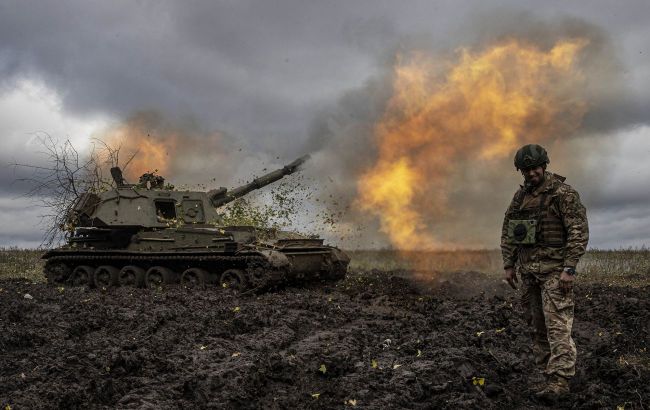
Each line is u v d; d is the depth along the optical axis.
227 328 9.52
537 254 6.93
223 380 6.68
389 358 7.80
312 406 6.39
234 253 14.59
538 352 7.23
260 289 14.20
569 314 6.77
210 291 14.09
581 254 6.68
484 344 8.73
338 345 8.35
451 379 6.94
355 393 6.54
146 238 16.48
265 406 6.45
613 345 8.97
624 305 11.65
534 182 6.99
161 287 15.26
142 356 7.38
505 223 7.38
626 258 23.61
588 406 6.40
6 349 8.20
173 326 9.58
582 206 6.78
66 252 17.72
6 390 6.41
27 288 14.52
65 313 10.40
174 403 6.14
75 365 7.18
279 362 7.34
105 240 17.25
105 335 9.16
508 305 12.10
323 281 16.98
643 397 6.62
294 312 11.05
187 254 15.44
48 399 6.06
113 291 14.72
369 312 11.49
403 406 6.32
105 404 6.21
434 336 8.84
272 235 16.59
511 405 6.63
